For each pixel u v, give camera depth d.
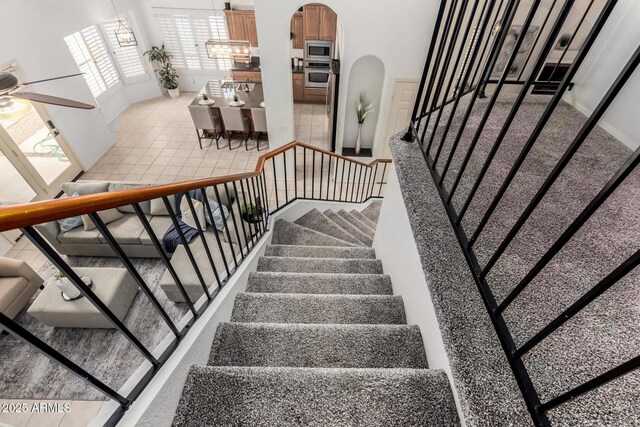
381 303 1.72
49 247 0.61
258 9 3.66
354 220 4.00
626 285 1.05
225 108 5.79
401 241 1.78
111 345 2.76
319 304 1.73
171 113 7.54
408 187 1.49
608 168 1.64
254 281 2.03
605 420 0.76
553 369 0.86
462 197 1.42
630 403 0.79
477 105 2.29
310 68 7.59
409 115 4.63
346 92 4.55
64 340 2.77
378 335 1.42
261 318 1.67
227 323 1.49
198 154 6.20
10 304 2.86
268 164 5.96
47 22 4.82
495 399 0.85
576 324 0.95
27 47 4.44
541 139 1.86
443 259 1.19
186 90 8.55
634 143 1.79
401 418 1.03
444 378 1.11
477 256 1.16
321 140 6.79
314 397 1.09
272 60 4.11
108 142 6.17
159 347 1.17
